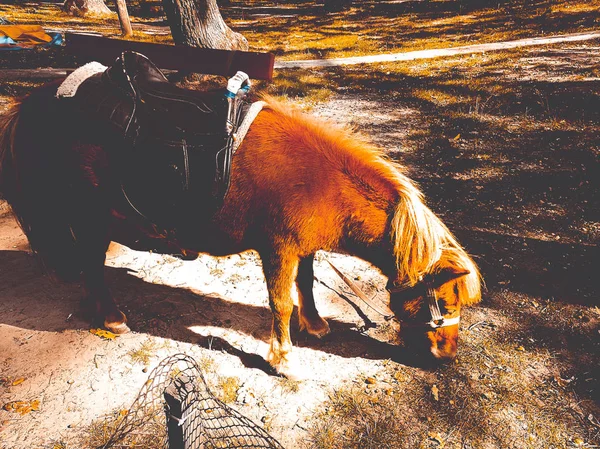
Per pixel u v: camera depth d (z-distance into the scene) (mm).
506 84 4379
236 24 8867
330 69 5301
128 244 1509
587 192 2539
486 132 3350
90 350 1495
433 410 1331
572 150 3000
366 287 1859
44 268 1506
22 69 4754
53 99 1312
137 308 1687
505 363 1491
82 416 1280
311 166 1195
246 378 1420
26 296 1724
